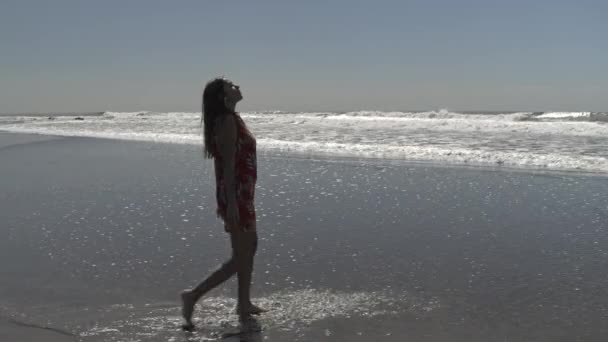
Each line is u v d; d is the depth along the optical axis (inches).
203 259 190.9
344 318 137.2
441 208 281.7
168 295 154.6
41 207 290.2
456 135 780.0
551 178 380.5
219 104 133.6
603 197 305.0
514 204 290.7
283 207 288.2
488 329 129.0
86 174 429.7
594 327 129.3
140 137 898.1
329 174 415.5
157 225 244.8
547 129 847.7
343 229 236.2
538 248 203.6
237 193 134.5
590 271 174.6
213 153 136.0
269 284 165.3
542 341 121.8
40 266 183.2
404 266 182.1
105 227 241.0
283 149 626.2
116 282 166.1
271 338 124.8
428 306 145.3
